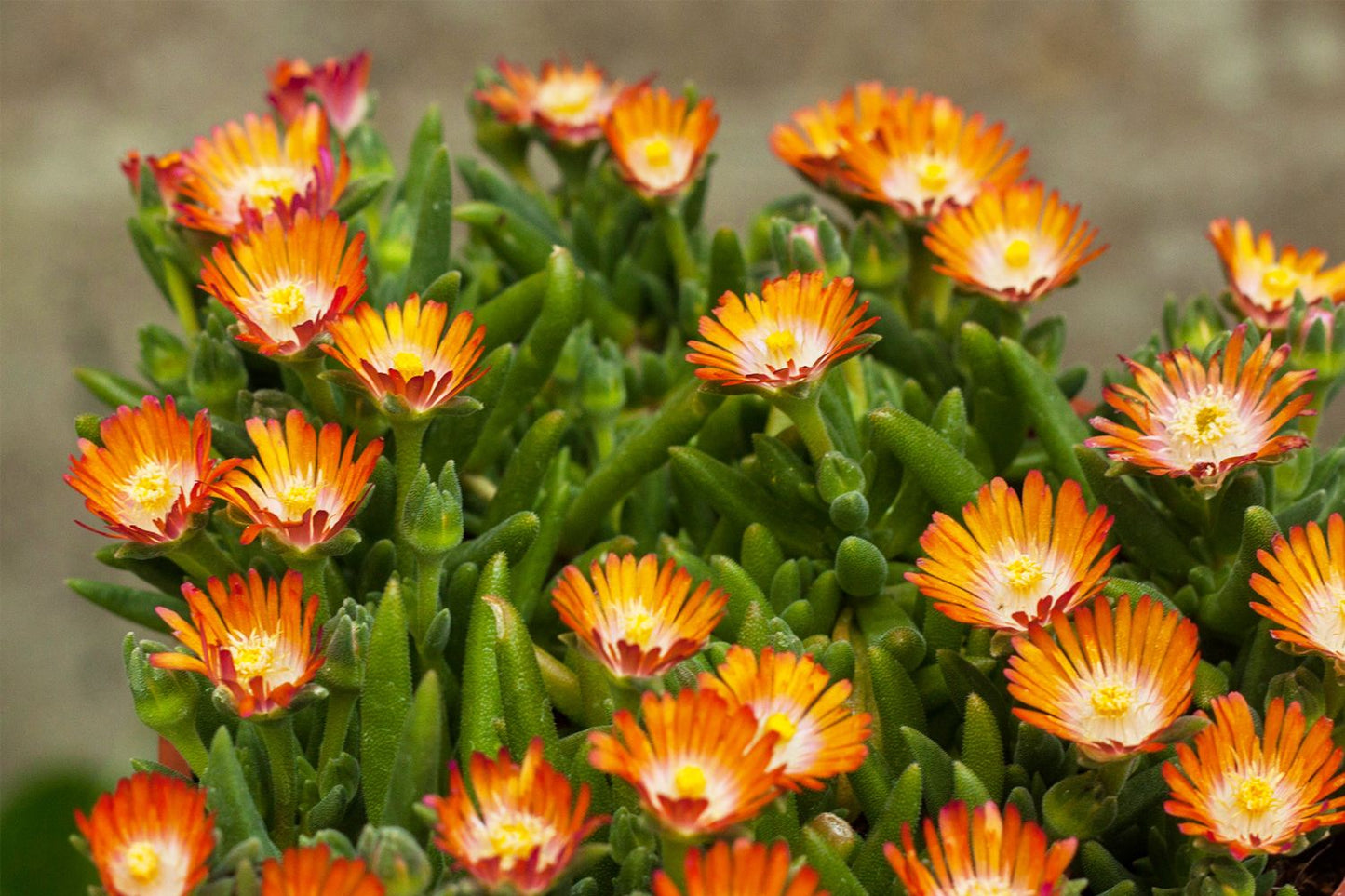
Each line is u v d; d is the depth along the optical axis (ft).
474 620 3.00
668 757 2.74
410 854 2.74
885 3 9.32
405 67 9.04
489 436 3.32
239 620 2.88
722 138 8.62
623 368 3.52
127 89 9.13
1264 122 8.79
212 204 3.32
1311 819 2.81
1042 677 2.86
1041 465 3.36
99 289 8.39
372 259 3.47
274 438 2.96
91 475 2.94
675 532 3.43
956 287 3.33
